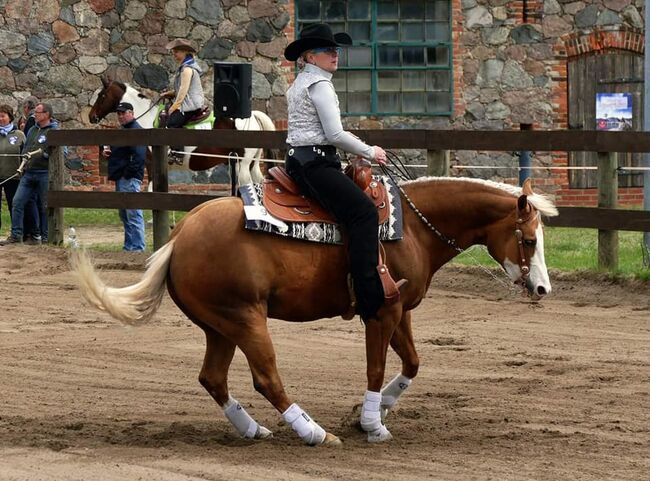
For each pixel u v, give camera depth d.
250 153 23.25
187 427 10.45
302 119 9.85
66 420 10.71
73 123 28.89
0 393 11.81
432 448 9.79
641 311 16.08
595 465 9.23
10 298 17.28
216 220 9.68
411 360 10.52
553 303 16.72
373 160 10.15
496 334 14.77
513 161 28.92
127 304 9.54
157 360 13.45
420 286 10.36
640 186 29.39
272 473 8.93
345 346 14.24
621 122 29.42
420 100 29.42
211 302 9.62
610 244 17.62
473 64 29.34
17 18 28.67
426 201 10.43
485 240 10.54
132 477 8.77
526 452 9.63
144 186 29.05
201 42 29.05
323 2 29.16
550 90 29.41
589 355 13.52
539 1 29.28
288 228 9.70
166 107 23.83
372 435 9.99
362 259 9.66
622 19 29.28
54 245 21.52
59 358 13.48
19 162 22.52
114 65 28.95
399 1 29.22
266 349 9.63
